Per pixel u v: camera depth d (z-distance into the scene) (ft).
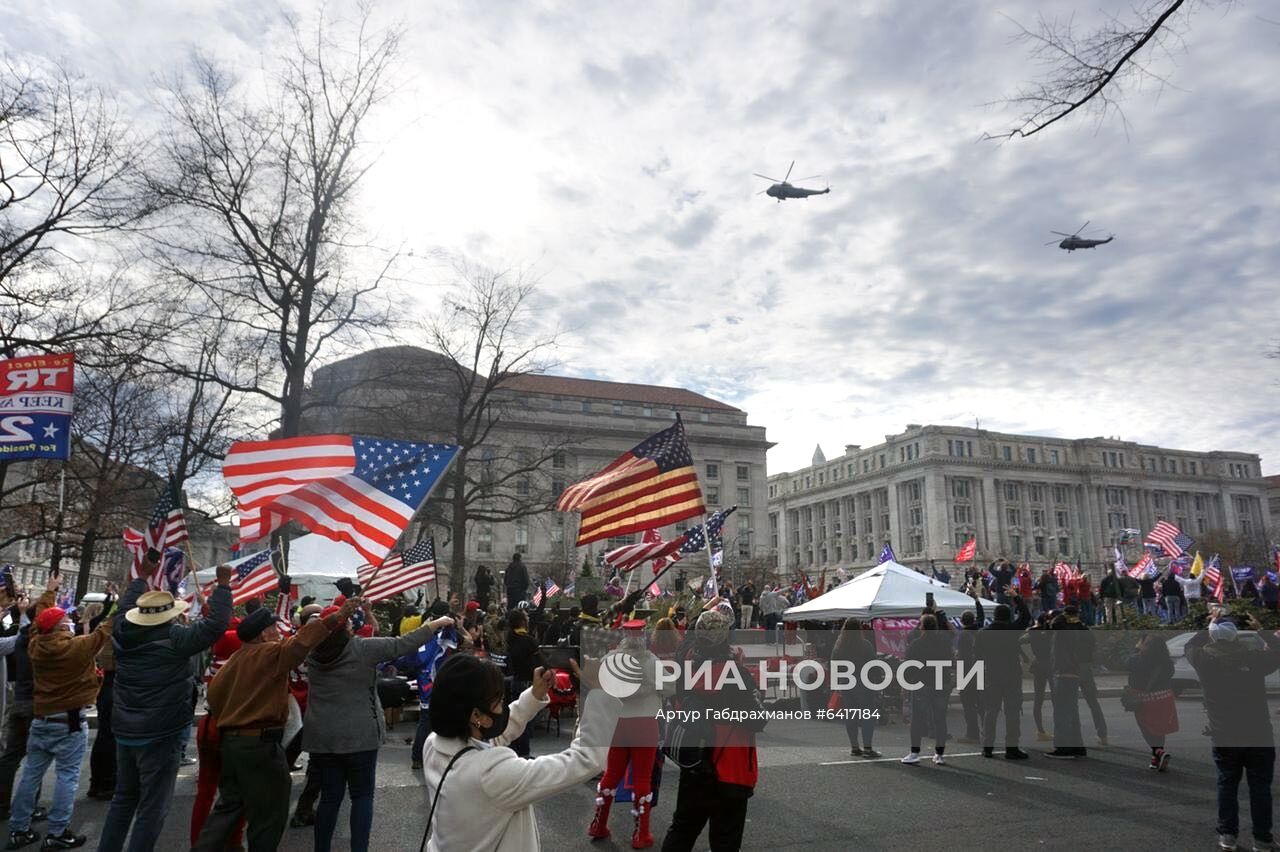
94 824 24.21
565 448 150.71
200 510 91.76
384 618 59.98
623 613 18.02
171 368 73.61
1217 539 307.58
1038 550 362.53
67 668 21.76
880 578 52.03
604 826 23.02
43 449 32.35
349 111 79.66
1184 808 26.05
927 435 359.25
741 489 299.38
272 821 16.83
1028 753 35.65
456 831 9.31
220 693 17.17
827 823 24.07
